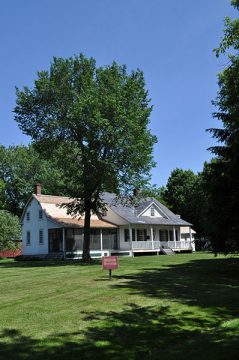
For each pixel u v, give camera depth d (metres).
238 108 20.02
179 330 10.55
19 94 35.94
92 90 33.53
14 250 54.19
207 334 9.98
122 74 35.41
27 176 73.75
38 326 10.47
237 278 20.56
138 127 33.25
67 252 45.56
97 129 32.78
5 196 72.19
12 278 21.58
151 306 12.98
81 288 16.75
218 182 22.53
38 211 49.50
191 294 15.22
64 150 36.47
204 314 12.18
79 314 11.80
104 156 34.38
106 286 17.22
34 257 46.94
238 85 18.47
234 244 23.06
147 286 17.22
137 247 51.34
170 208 77.88
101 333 9.97
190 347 8.87
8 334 9.76
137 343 9.36
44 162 73.50
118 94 33.56
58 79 35.53
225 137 23.58
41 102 35.44
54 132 35.53
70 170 36.44
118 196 36.81
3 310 12.38
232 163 21.89
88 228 36.91
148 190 35.75
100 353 8.61
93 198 38.00
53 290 16.38
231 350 8.18
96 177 33.97
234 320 10.98
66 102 35.31
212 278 20.36
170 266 28.09
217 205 22.62
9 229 51.16
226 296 14.84
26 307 12.80
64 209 50.28
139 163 34.03
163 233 58.91
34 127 35.94
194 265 28.59
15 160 73.38
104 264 19.50
